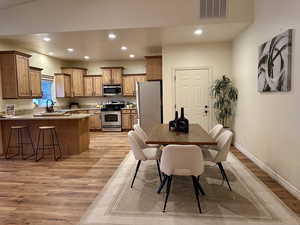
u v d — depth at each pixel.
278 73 2.96
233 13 3.87
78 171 3.68
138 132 3.67
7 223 2.21
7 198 2.74
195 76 5.52
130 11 4.02
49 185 3.12
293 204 2.47
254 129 3.97
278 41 2.94
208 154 3.02
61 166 3.97
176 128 3.30
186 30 4.25
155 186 3.02
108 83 7.78
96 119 7.78
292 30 2.64
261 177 3.29
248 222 2.15
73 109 7.52
